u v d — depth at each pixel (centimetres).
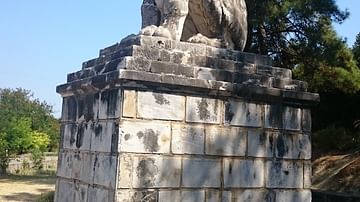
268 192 472
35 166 2823
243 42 548
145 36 448
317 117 1973
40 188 1912
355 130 1853
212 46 497
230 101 459
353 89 1647
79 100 498
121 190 396
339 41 1549
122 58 422
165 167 418
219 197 444
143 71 414
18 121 2917
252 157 467
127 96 408
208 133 445
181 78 426
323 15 1539
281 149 484
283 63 1639
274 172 478
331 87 1667
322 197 1162
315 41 1529
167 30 474
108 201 404
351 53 1695
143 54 432
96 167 438
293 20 1559
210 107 448
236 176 455
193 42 491
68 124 520
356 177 1395
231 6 524
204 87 437
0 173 2588
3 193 1747
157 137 417
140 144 408
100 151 434
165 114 423
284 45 1606
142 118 412
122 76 400
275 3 1502
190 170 432
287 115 493
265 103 480
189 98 438
